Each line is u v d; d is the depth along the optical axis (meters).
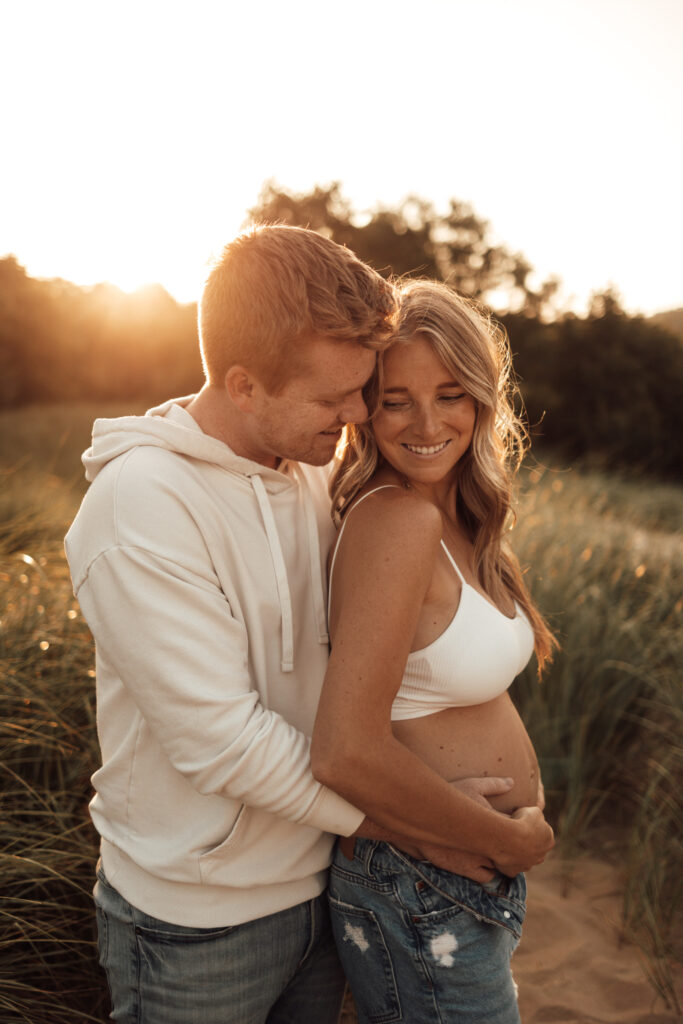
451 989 1.35
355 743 1.20
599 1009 2.22
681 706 3.00
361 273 1.29
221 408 1.39
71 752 2.32
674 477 17.08
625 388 17.95
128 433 1.33
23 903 1.96
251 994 1.39
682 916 2.51
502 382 1.72
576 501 6.86
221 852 1.29
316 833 1.42
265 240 1.28
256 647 1.35
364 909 1.38
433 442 1.47
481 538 1.62
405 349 1.43
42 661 2.55
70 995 1.93
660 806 2.74
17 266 20.70
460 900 1.34
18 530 4.00
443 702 1.42
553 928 2.52
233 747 1.19
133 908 1.38
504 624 1.46
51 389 20.33
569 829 2.84
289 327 1.23
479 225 19.09
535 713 3.22
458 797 1.29
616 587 4.04
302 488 1.50
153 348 20.86
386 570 1.25
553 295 19.23
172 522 1.25
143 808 1.36
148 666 1.22
